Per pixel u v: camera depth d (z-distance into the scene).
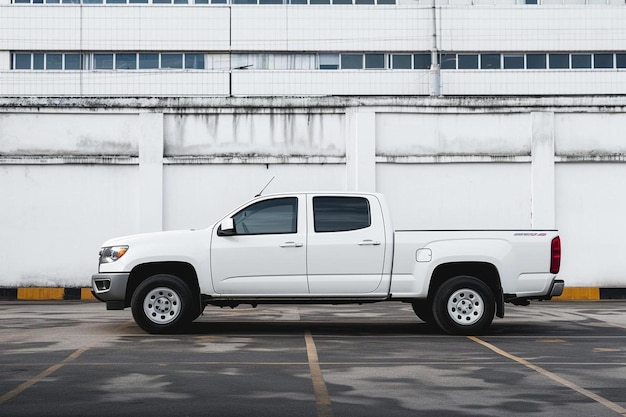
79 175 21.80
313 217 13.61
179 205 21.84
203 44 48.38
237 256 13.46
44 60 48.69
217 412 7.83
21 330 14.03
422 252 13.59
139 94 48.44
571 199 22.09
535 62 49.44
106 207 21.80
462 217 21.95
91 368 10.10
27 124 21.80
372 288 13.52
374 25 48.66
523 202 22.02
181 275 13.79
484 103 22.05
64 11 48.31
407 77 48.72
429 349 11.92
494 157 21.94
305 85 48.59
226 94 48.56
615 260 22.02
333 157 21.91
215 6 48.47
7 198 21.70
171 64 48.84
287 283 13.45
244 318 16.52
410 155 21.95
